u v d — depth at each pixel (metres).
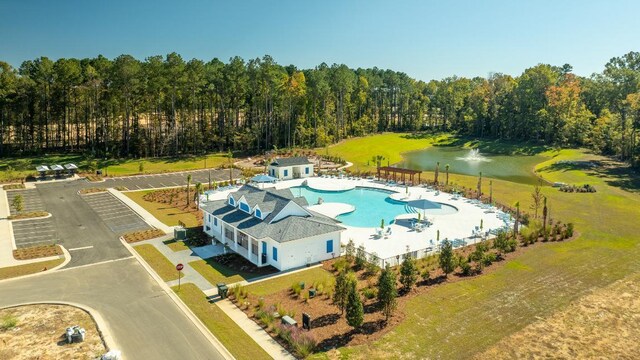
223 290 33.53
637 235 49.25
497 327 29.19
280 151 115.31
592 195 69.56
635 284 36.00
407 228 53.09
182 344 27.17
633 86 109.06
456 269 39.16
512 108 146.75
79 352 26.31
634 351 26.47
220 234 48.34
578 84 138.00
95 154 104.81
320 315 30.62
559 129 129.50
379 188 77.81
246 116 132.38
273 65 121.88
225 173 92.31
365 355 25.78
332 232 42.47
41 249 44.81
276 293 34.47
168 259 42.22
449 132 166.62
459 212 60.38
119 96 104.38
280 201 45.38
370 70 191.12
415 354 25.94
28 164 90.00
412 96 175.00
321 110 136.12
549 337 28.02
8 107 101.25
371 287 35.00
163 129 126.81
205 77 115.31
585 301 32.97
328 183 81.81
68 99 109.38
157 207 63.22
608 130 114.44
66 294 34.59
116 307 32.28
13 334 28.41
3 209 61.62
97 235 50.03
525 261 41.09
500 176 93.50
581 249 44.47
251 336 28.16
